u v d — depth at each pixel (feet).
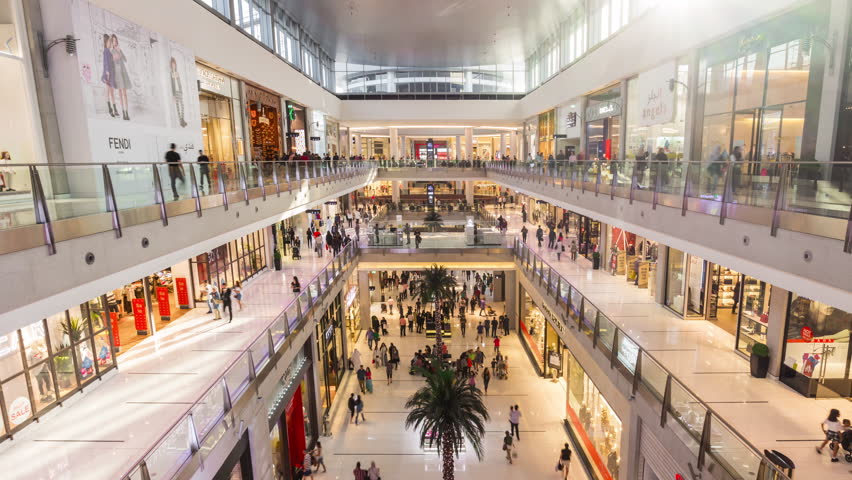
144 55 39.17
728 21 38.47
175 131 44.32
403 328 81.92
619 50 61.87
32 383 28.71
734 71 40.22
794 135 33.78
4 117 28.19
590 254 75.00
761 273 22.97
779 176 21.65
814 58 31.68
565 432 52.37
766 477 18.67
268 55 71.97
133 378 35.47
